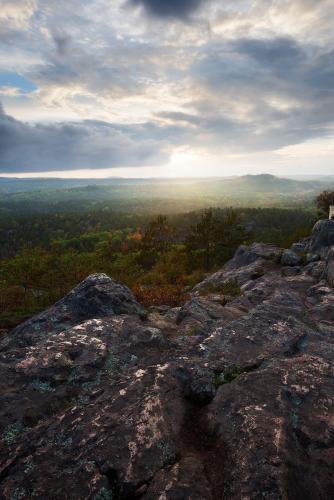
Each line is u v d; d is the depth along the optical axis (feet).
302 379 21.75
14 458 16.34
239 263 114.42
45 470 15.39
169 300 65.26
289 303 43.73
